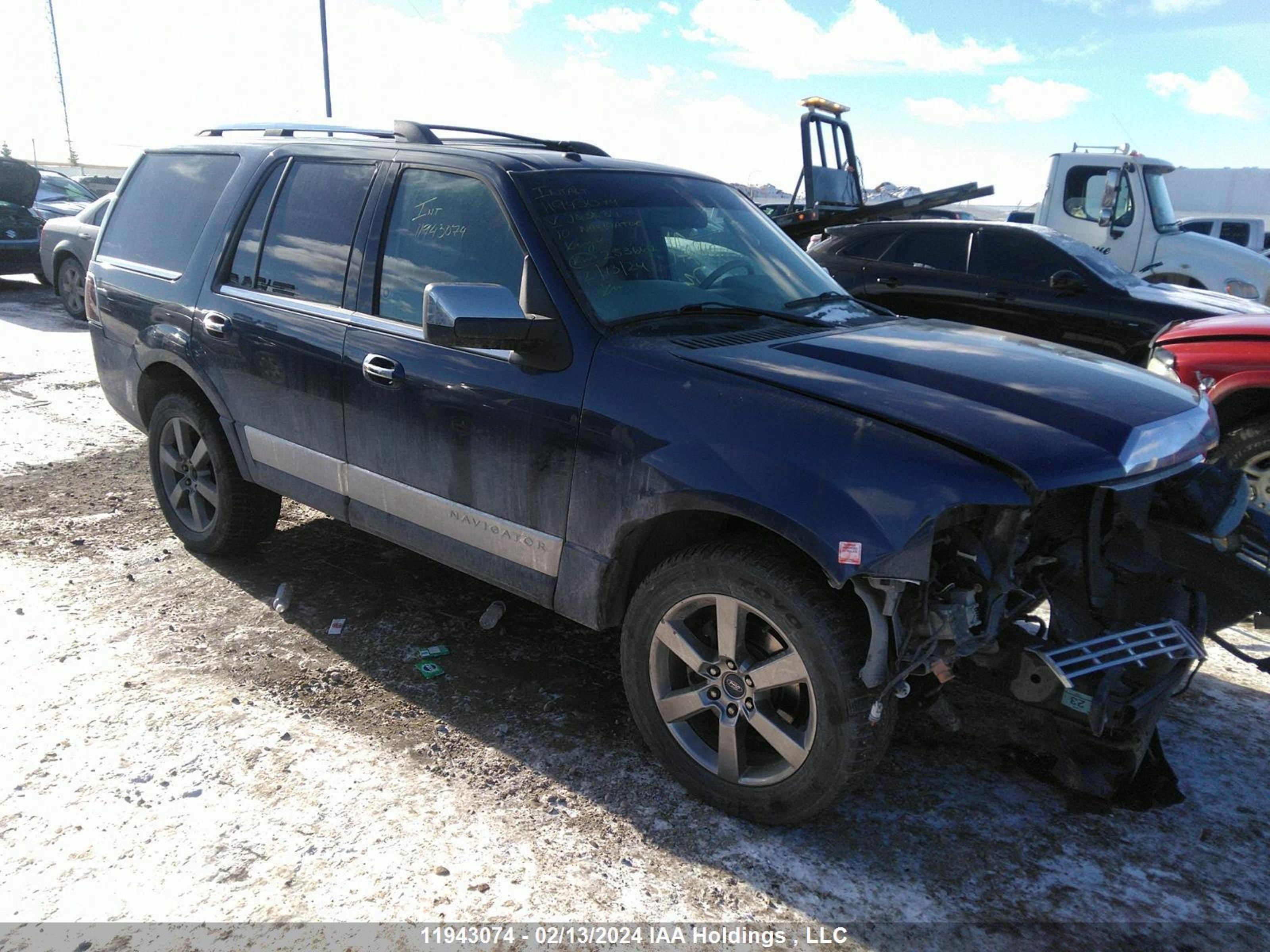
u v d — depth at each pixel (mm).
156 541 4801
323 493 3781
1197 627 2783
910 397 2557
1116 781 2787
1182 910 2504
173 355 4258
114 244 4801
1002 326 8156
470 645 3832
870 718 2438
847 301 3703
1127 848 2744
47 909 2357
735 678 2709
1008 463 2301
